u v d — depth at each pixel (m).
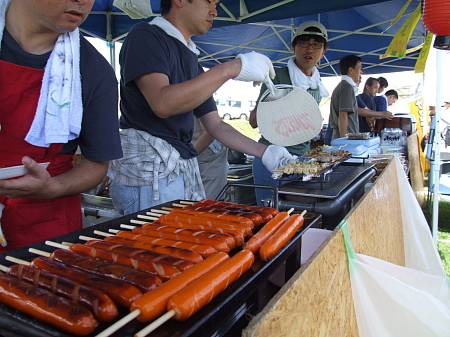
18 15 1.28
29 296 0.79
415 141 6.77
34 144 1.40
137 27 1.90
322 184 2.12
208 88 1.69
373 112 5.78
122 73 1.96
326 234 1.92
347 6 4.58
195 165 2.28
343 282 1.35
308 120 2.00
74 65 1.42
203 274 0.91
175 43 2.00
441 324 1.52
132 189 2.05
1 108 1.35
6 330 0.73
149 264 0.98
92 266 0.98
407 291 1.49
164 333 0.73
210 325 0.79
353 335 1.40
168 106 1.71
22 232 1.53
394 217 2.79
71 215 1.67
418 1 5.58
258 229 1.45
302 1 4.69
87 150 1.62
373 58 8.93
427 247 3.12
